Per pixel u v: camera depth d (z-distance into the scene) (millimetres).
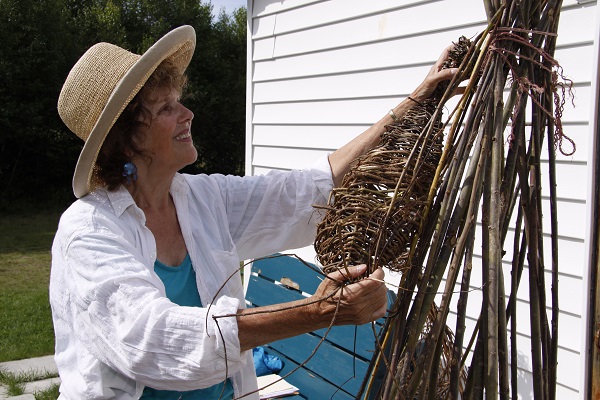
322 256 1465
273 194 1868
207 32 17375
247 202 1864
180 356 1357
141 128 1582
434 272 1410
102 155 1599
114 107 1510
